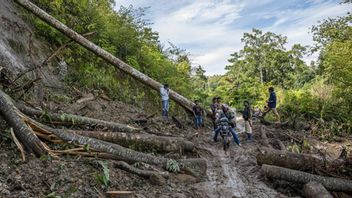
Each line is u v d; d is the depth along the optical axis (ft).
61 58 46.47
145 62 62.69
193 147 28.94
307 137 40.70
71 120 26.71
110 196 17.30
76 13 54.75
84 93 41.55
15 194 14.69
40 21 48.01
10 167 16.88
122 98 48.11
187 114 52.37
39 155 19.06
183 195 20.20
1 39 36.40
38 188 15.76
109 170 20.02
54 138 21.66
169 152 27.30
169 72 68.54
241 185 23.99
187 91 72.08
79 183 17.25
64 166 18.48
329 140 40.60
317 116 52.34
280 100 67.92
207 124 45.91
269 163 26.32
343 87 53.16
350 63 51.11
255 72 177.17
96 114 34.53
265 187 23.89
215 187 23.04
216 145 34.32
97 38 54.80
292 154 26.40
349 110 53.26
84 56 52.54
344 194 24.20
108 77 49.65
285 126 45.42
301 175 24.13
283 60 169.68
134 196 17.99
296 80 155.22
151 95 60.49
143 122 36.04
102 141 22.80
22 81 32.58
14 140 18.79
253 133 39.70
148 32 67.26
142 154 23.45
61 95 36.76
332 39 60.64
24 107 25.29
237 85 134.62
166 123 39.11
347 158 27.17
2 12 40.50
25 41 41.32
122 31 58.54
